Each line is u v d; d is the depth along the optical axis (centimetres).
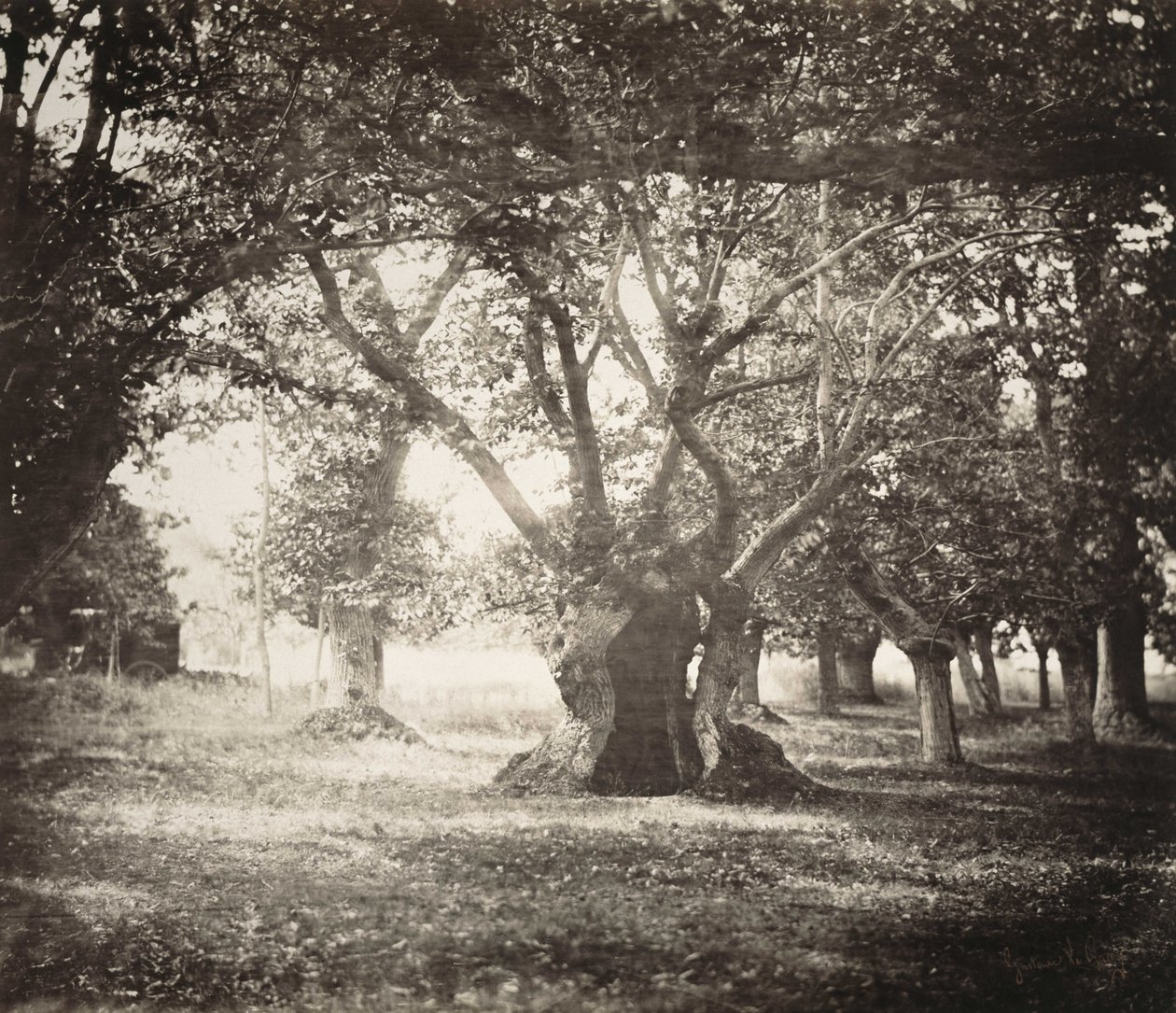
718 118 1106
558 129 960
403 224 870
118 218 778
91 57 778
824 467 1472
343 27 845
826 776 1566
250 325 928
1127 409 1509
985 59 1085
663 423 1424
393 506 1577
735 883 867
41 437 760
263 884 817
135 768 1242
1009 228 1434
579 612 1332
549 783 1273
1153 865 980
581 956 677
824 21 1070
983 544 1698
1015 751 1997
